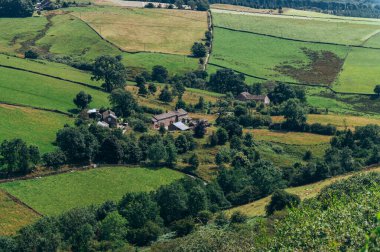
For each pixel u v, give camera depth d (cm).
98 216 11525
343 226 5575
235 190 13775
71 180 13300
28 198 12081
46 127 16212
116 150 14562
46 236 9806
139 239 10712
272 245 5912
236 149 16125
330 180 13500
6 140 13325
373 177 10144
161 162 15075
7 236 10200
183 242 7775
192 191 12125
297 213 6291
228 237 7288
